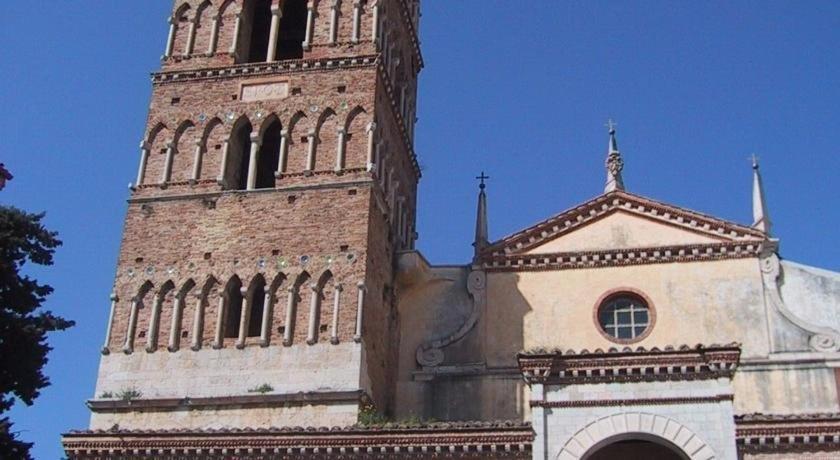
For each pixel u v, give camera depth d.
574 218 51.38
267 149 54.25
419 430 40.59
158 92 53.56
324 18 54.97
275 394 44.53
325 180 49.72
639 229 50.88
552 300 49.59
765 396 45.72
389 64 57.47
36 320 40.16
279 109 52.31
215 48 54.78
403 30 62.25
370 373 46.06
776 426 40.00
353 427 41.56
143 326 47.31
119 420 45.03
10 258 40.59
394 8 60.06
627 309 49.22
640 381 37.53
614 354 37.72
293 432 41.75
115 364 46.41
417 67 65.38
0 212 40.75
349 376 44.50
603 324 49.06
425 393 48.44
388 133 54.75
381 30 55.78
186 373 45.78
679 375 37.34
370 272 47.81
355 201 48.91
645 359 37.62
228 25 55.59
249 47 57.06
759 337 47.22
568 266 50.34
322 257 47.59
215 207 49.84
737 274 48.94
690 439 36.34
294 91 52.69
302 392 44.34
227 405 44.75
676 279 49.25
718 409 36.62
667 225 50.72
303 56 54.28
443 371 48.75
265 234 48.72
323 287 47.06
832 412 42.41
